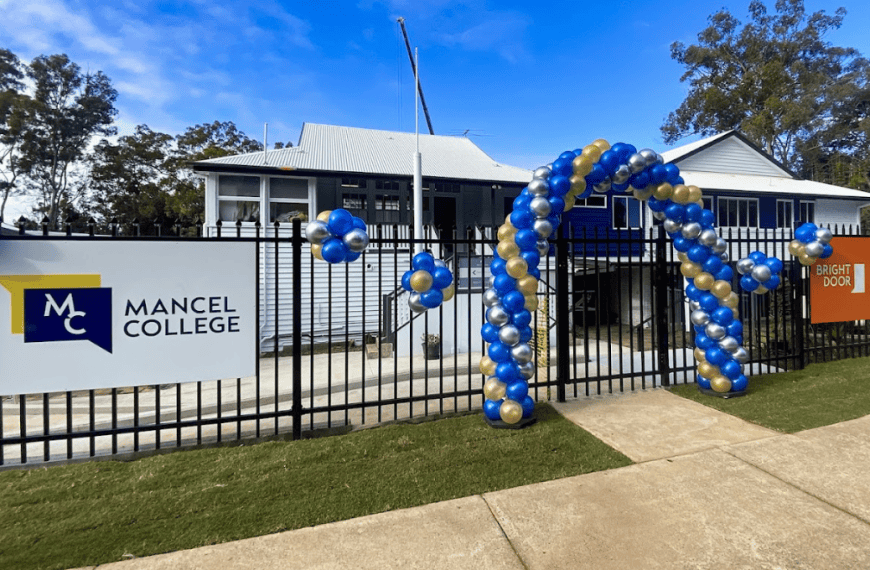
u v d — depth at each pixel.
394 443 3.80
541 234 4.23
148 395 6.56
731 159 17.61
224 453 3.67
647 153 4.63
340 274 11.37
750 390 5.18
